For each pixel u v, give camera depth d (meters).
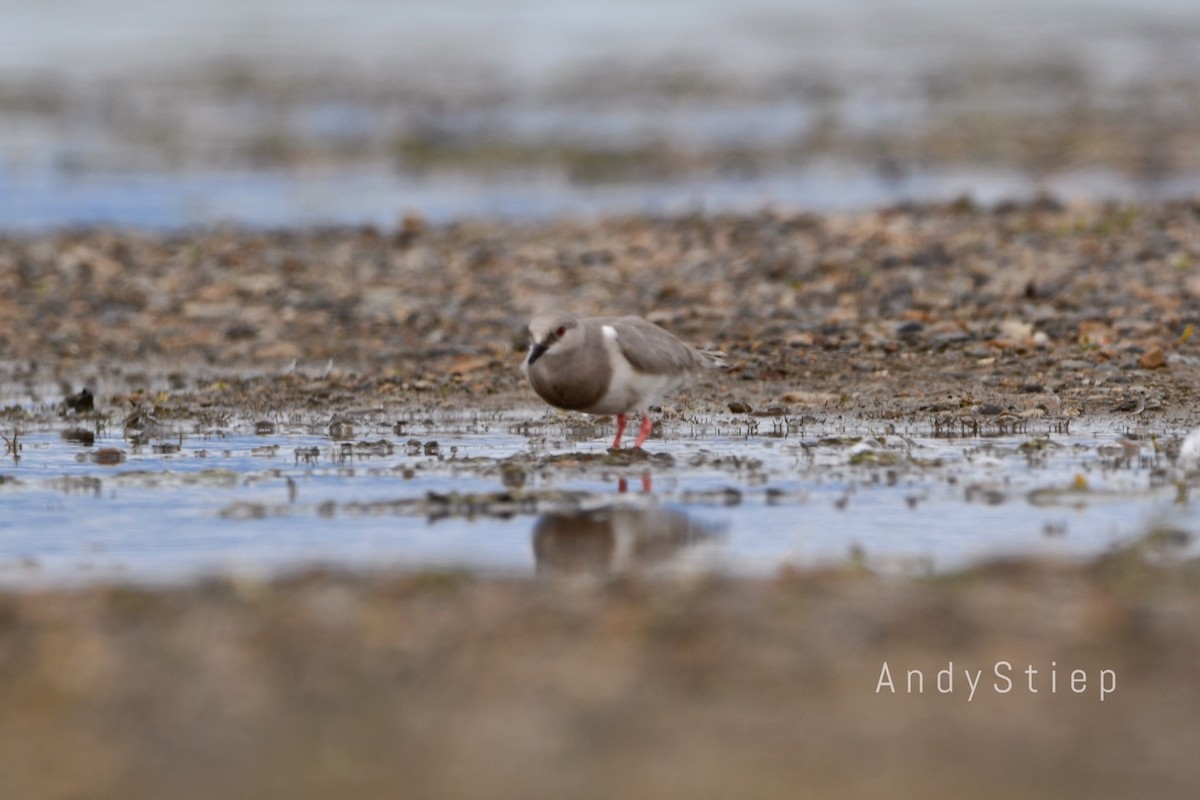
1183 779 10.27
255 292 33.53
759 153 57.94
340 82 77.62
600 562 16.05
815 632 13.12
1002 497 18.66
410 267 35.78
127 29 99.94
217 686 12.11
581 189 51.56
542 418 23.81
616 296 31.97
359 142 61.38
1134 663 12.38
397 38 96.62
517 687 11.99
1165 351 26.33
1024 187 49.59
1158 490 18.77
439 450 21.77
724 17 109.31
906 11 113.19
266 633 13.28
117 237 40.91
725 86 75.81
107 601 14.30
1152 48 89.06
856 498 18.77
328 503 18.66
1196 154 54.97
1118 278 31.14
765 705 11.62
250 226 43.91
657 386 20.75
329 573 15.54
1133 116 64.00
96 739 11.16
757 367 26.12
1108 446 20.98
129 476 20.25
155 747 11.01
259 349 29.20
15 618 13.81
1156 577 14.79
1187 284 30.42
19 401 25.80
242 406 25.03
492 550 16.61
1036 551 16.14
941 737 11.02
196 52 89.06
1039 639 12.92
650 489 19.34
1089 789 10.11
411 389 25.89
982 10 113.19
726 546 16.70
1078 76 77.38
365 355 28.52
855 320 28.83
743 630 13.19
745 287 31.98
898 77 78.50
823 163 55.84
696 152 58.25
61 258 37.31
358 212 47.22
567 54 89.06
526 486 19.66
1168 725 11.22
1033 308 29.19
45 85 76.62
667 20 107.38
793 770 10.46
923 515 17.92
